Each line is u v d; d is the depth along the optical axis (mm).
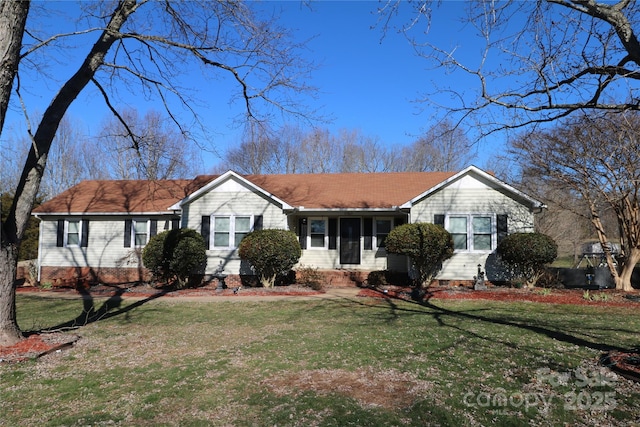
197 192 17656
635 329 9023
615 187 14578
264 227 17578
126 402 5168
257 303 13250
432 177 21094
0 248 7508
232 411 4836
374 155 37750
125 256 19781
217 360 6902
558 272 17406
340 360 6746
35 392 5543
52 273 20062
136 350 7617
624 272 15406
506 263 15938
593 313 11336
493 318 10484
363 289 16078
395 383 5641
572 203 20359
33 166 7863
